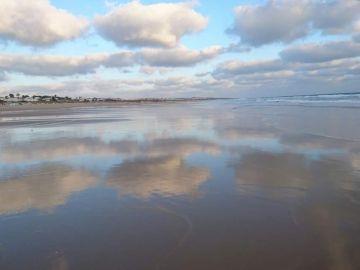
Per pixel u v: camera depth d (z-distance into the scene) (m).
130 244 4.38
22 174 8.30
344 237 4.42
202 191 6.61
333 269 3.67
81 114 37.28
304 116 23.23
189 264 3.85
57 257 4.07
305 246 4.20
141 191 6.69
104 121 24.95
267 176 7.59
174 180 7.45
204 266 3.79
